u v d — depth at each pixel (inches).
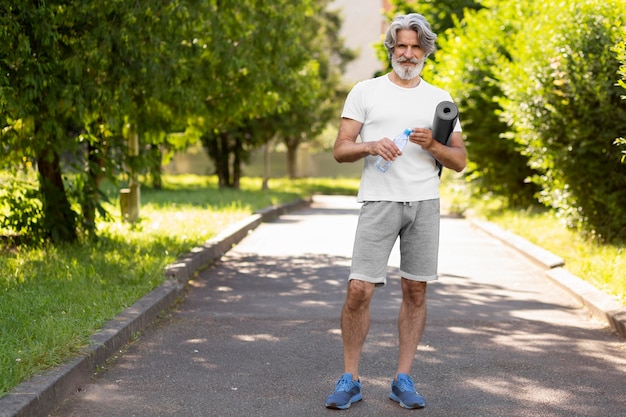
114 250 412.2
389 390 205.3
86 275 326.3
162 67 400.2
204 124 552.1
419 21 180.2
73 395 196.4
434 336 268.8
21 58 346.0
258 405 192.5
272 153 1985.7
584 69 431.5
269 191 1234.0
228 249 515.8
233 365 229.0
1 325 227.8
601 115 437.4
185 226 568.4
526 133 505.4
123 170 461.7
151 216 656.4
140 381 210.7
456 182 914.1
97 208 446.6
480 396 200.7
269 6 494.3
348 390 189.5
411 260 188.9
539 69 467.8
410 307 193.8
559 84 444.5
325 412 187.6
